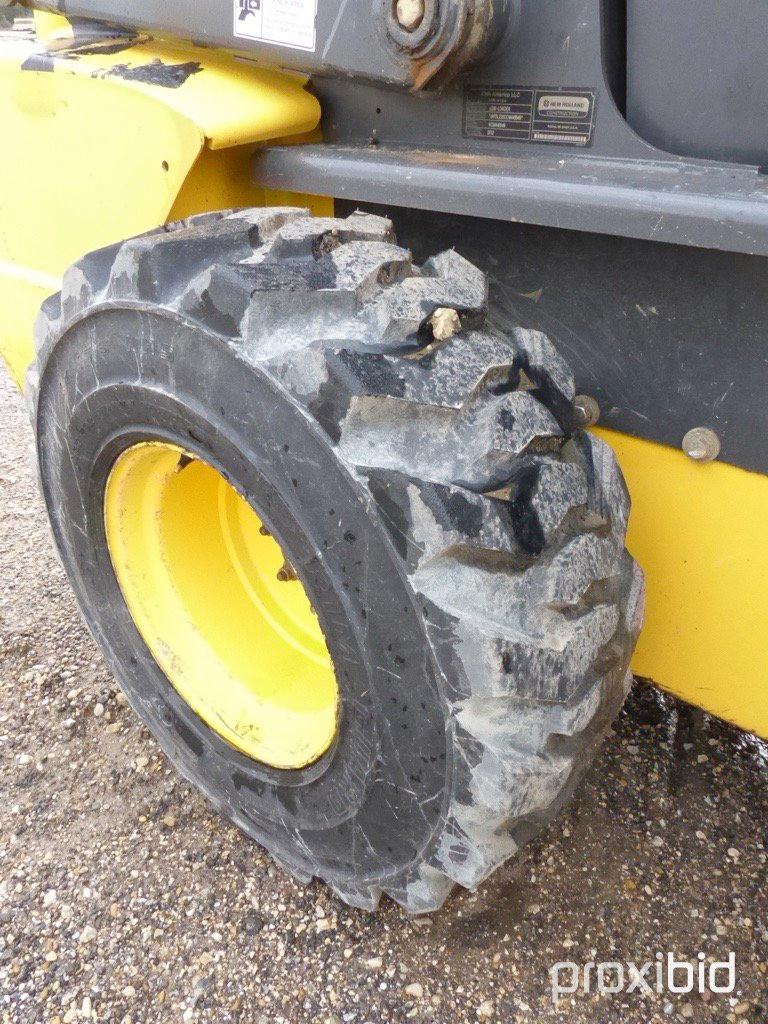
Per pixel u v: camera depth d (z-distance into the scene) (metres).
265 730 1.67
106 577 1.81
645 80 1.21
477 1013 1.52
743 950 1.61
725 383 1.24
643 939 1.63
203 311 1.24
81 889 1.74
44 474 1.83
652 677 1.55
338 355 1.13
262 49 1.50
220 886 1.74
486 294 1.28
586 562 1.21
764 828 1.83
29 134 1.77
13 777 1.99
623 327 1.30
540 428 1.19
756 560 1.33
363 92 1.50
